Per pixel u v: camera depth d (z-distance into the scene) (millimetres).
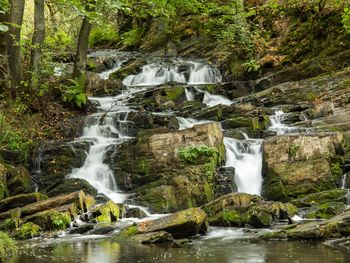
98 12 14297
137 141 12586
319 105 14539
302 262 6543
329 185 11234
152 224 8867
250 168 12367
